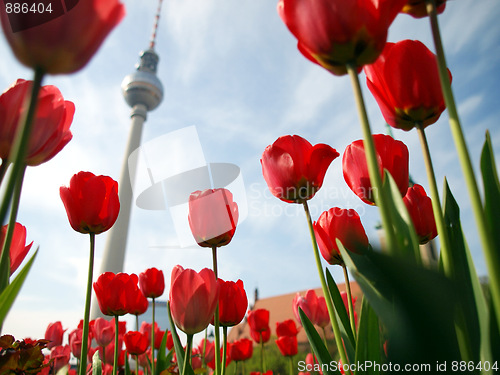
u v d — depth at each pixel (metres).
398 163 1.01
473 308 0.61
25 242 1.07
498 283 0.46
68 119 0.84
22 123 0.47
